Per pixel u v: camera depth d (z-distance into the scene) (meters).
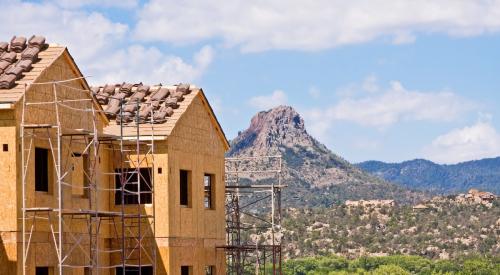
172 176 55.75
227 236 76.81
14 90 45.28
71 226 49.06
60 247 44.22
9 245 44.56
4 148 44.69
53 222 47.09
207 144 60.62
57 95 48.22
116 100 57.22
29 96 45.72
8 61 47.38
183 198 57.94
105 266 52.72
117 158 55.25
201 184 59.50
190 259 57.59
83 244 50.16
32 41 48.47
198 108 59.50
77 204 49.78
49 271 47.09
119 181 55.34
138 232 52.81
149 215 53.47
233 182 92.94
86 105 51.09
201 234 59.12
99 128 52.72
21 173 44.84
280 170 71.38
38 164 46.91
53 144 47.38
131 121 56.00
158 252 55.09
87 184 51.22
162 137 54.91
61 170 47.53
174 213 55.84
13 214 44.56
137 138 52.00
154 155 55.38
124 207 55.25
